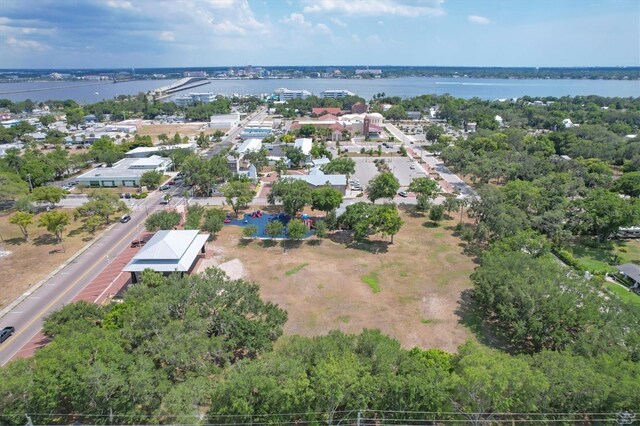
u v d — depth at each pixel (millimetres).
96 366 35062
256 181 122938
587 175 116062
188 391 35031
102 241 83875
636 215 79688
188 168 115562
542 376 34875
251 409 34281
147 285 56531
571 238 85688
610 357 39719
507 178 124938
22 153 154875
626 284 67438
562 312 47500
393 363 39375
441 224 92625
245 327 46375
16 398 33594
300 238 81000
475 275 58156
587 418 35281
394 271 70375
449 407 36250
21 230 88938
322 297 62094
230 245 81250
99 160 143125
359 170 140625
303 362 38750
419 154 166125
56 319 47906
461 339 52531
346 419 36031
